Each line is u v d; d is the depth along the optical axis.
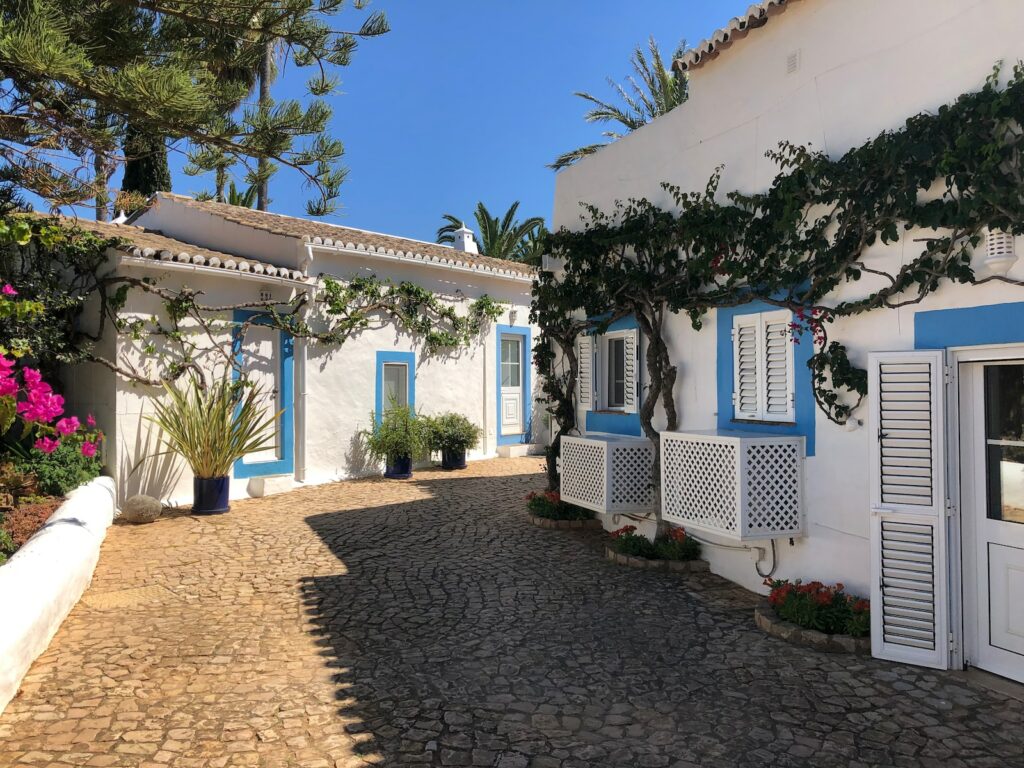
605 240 7.61
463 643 4.94
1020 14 4.14
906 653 4.51
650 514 7.53
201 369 9.77
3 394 5.17
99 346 9.13
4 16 5.38
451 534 8.20
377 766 3.34
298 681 4.30
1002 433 4.35
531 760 3.40
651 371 7.19
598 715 3.87
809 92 5.54
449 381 13.99
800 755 3.44
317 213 7.16
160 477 9.41
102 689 4.16
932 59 4.63
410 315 13.02
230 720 3.80
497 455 15.09
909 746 3.52
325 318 11.70
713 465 5.75
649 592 6.09
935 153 4.50
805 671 4.43
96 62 6.14
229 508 9.44
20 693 4.08
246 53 6.98
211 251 11.91
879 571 4.61
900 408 4.58
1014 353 4.20
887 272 4.88
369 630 5.19
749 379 6.21
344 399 12.02
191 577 6.46
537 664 4.57
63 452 8.02
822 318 5.30
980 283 4.31
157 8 6.31
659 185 7.23
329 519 8.93
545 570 6.76
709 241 6.32
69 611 5.42
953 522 4.46
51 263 9.09
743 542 6.22
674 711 3.91
